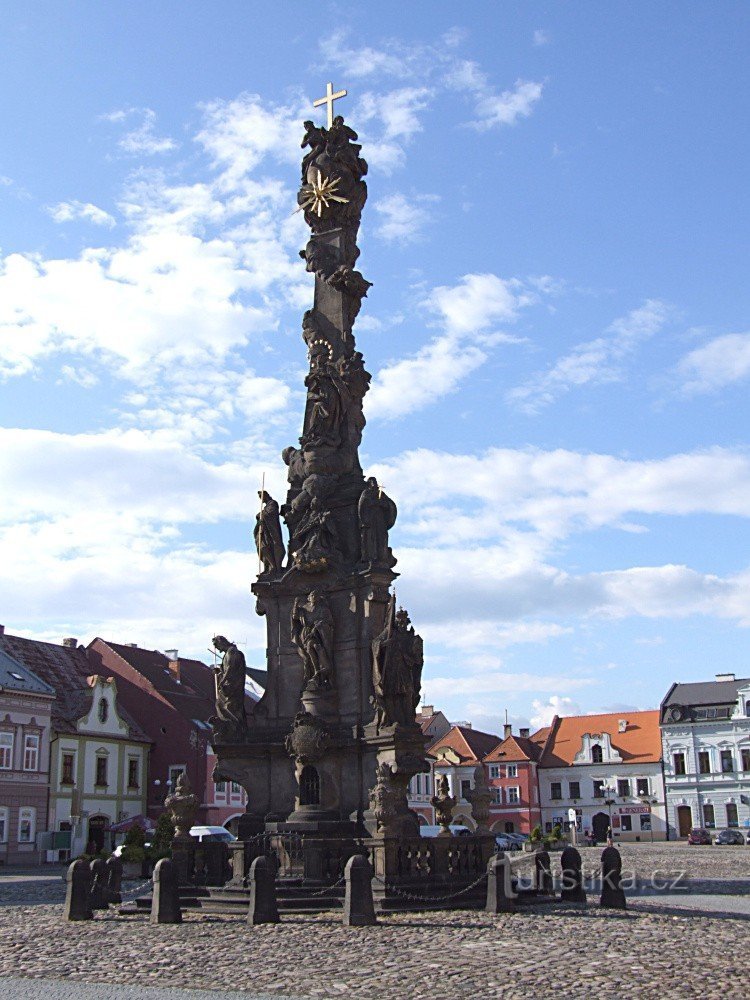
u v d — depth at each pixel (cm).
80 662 8306
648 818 10631
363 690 3078
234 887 2620
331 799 2977
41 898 3359
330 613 3147
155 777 7981
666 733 10650
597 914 2372
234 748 3136
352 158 3697
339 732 3052
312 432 3400
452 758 11300
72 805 7219
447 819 2945
